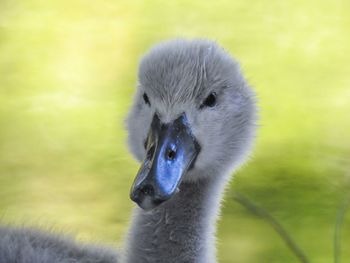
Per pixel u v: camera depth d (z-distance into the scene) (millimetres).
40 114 12711
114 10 15312
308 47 14430
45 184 11133
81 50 14281
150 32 14711
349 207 10500
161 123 6363
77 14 15266
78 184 11125
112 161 11570
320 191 10898
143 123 6648
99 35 14625
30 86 13391
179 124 6387
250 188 10891
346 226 10289
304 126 12438
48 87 13359
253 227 10172
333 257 9734
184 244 6758
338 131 12320
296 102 13016
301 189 10938
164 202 6426
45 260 6863
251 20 15117
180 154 6266
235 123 6789
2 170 11445
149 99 6539
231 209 10461
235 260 9609
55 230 7551
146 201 5949
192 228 6773
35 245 7121
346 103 13039
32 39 14555
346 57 14180
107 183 11109
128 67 13820
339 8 15562
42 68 13805
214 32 14734
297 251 8805
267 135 12180
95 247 7523
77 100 13023
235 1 15656
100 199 10781
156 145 6258
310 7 15578
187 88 6441
